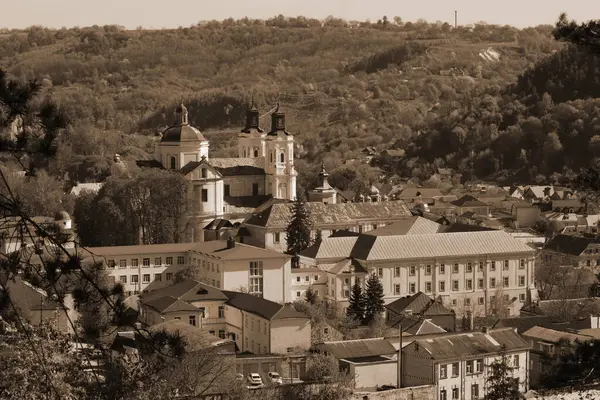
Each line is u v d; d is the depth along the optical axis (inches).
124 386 4441.4
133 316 4301.2
